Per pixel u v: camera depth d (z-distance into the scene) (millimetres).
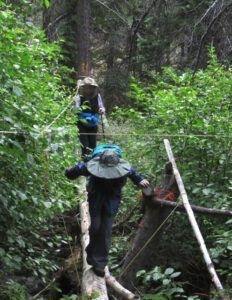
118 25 19188
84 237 6379
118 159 5125
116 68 18344
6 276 5461
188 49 14469
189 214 5438
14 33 4961
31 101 5254
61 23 15719
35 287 5871
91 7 17516
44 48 5695
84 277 5391
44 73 6277
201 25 14141
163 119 7430
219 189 6816
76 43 15609
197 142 7102
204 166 7336
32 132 4566
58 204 5410
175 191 6234
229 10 13375
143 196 6098
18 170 5074
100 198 5234
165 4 15430
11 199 4836
